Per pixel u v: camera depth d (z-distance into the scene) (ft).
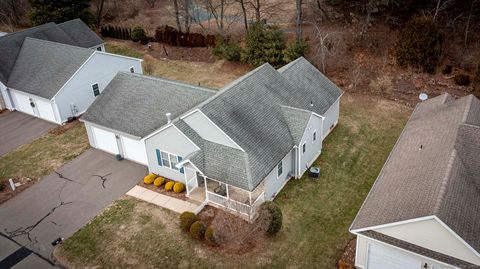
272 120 83.46
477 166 64.44
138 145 91.09
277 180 80.64
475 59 119.55
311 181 84.79
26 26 200.13
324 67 130.31
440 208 53.21
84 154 98.53
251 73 90.58
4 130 112.78
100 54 118.93
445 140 70.54
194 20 167.94
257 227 68.69
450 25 127.95
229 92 82.33
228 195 75.36
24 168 94.53
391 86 120.78
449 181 58.85
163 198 81.41
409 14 135.23
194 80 139.23
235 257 66.80
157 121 89.45
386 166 74.90
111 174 90.27
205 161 77.20
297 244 68.85
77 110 117.39
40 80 116.57
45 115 116.67
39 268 67.15
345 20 143.74
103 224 75.56
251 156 74.69
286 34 145.18
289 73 99.45
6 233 75.10
